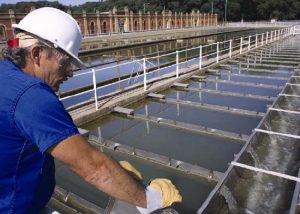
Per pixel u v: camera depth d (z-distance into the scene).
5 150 1.37
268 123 6.84
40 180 1.59
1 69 1.45
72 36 1.56
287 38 28.02
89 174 1.36
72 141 1.32
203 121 7.86
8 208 1.50
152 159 5.56
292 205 3.53
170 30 58.97
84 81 14.76
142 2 96.50
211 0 94.75
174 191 1.70
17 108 1.30
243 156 5.03
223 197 4.04
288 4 95.19
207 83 12.02
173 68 17.03
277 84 11.59
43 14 1.52
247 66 14.99
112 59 23.44
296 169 4.96
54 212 1.97
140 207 1.56
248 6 98.12
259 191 4.45
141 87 10.43
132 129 7.44
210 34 46.25
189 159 5.87
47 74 1.55
